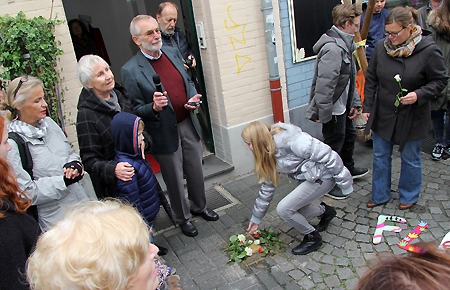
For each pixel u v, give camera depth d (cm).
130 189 266
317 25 464
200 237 363
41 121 255
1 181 159
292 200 305
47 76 328
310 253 322
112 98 289
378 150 357
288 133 295
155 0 621
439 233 324
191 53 439
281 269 309
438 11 413
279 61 459
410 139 337
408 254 94
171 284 155
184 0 441
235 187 446
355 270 298
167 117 327
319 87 358
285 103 478
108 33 624
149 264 112
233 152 461
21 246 153
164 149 333
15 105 239
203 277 311
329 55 350
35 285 103
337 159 299
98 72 270
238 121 455
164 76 334
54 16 346
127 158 268
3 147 167
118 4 616
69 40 355
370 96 352
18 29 309
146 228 116
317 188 303
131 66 323
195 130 360
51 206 255
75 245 101
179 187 352
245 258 325
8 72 315
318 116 382
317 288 286
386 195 371
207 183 457
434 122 447
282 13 445
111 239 103
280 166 301
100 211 114
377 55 339
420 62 314
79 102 279
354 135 414
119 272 100
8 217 155
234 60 433
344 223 356
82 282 97
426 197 376
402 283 81
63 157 260
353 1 489
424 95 314
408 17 302
